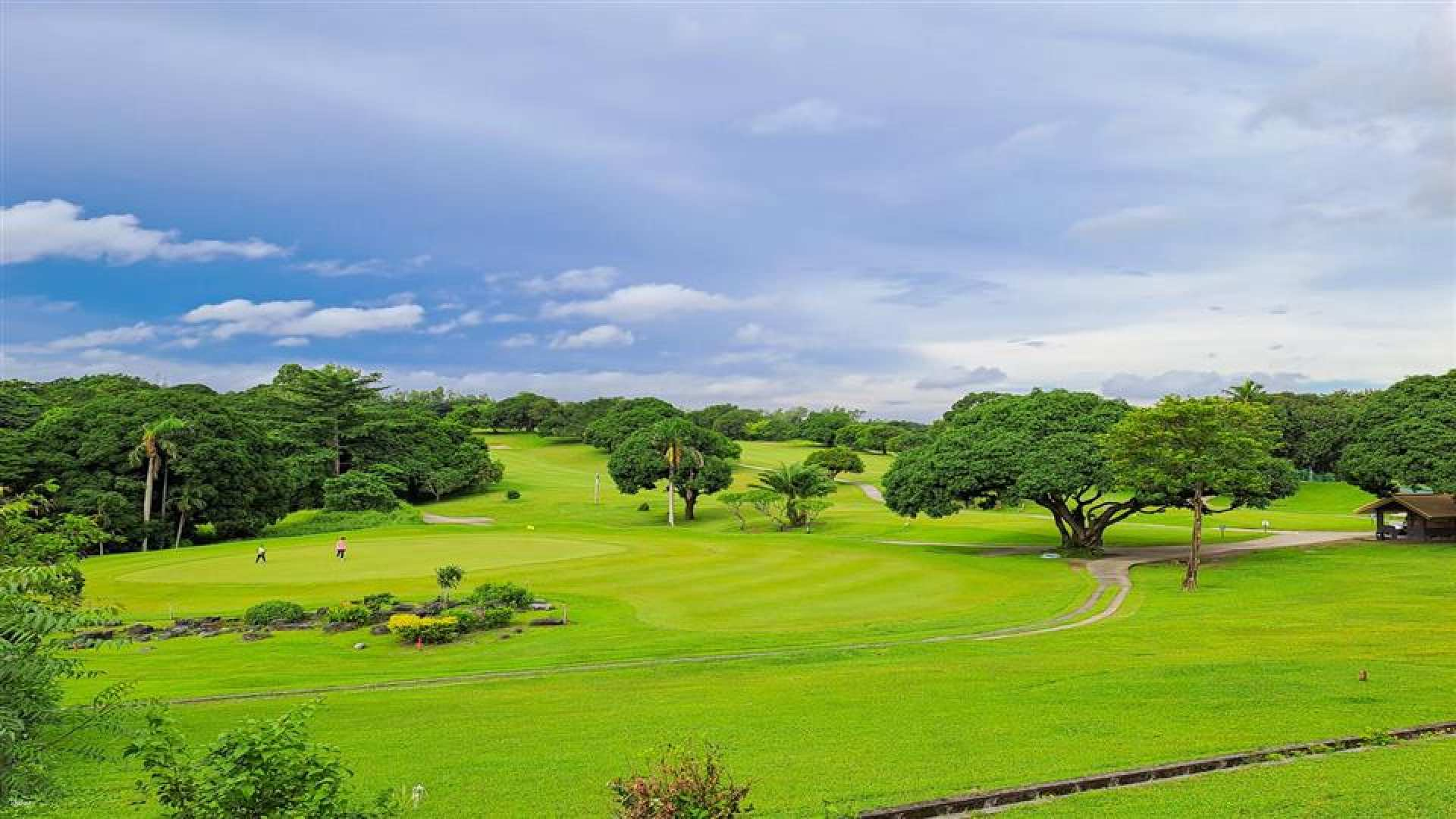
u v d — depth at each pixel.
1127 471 53.06
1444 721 18.27
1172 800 13.18
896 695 22.27
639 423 157.62
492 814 13.97
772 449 191.25
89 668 30.36
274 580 49.44
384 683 27.16
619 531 73.62
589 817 13.75
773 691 23.58
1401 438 65.56
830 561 55.34
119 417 81.94
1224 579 48.62
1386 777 14.05
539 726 20.22
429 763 17.06
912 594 43.91
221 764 8.97
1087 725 18.62
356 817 9.68
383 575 50.66
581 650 32.12
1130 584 47.38
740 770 15.83
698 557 56.94
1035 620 36.94
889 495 66.38
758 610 39.72
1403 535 66.19
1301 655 26.08
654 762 16.47
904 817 12.96
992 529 84.69
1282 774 14.55
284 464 105.19
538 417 189.25
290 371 157.12
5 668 10.98
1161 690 21.67
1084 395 66.25
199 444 81.06
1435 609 36.47
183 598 44.91
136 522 76.94
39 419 103.25
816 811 13.36
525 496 127.56
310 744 9.88
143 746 9.30
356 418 121.44
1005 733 18.19
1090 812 12.77
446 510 117.31
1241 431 51.12
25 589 12.84
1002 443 61.72
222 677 28.39
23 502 14.05
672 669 28.17
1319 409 114.62
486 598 39.84
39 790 11.59
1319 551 59.84
